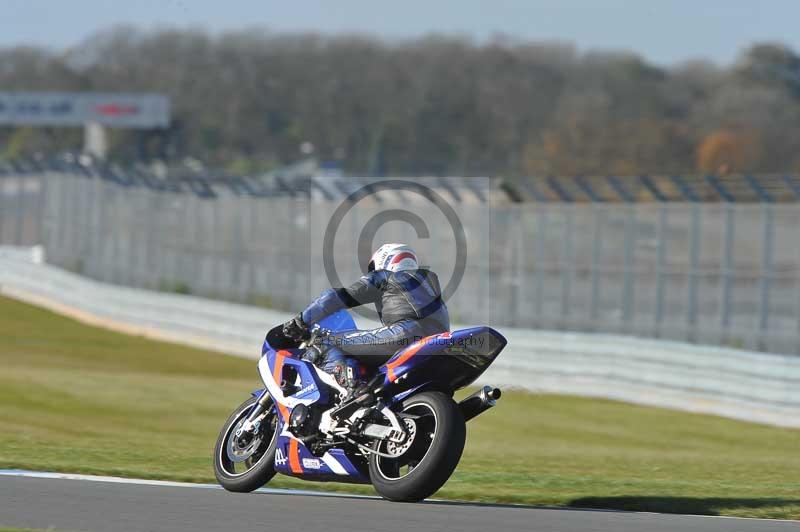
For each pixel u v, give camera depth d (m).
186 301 109.38
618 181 99.44
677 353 75.94
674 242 93.81
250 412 32.47
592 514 27.67
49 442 46.81
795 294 85.62
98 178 138.62
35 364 89.44
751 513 29.30
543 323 102.00
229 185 121.19
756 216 88.56
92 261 137.75
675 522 26.56
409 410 29.75
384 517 26.31
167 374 88.81
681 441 62.22
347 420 29.73
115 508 26.56
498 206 104.62
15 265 136.00
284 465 30.92
